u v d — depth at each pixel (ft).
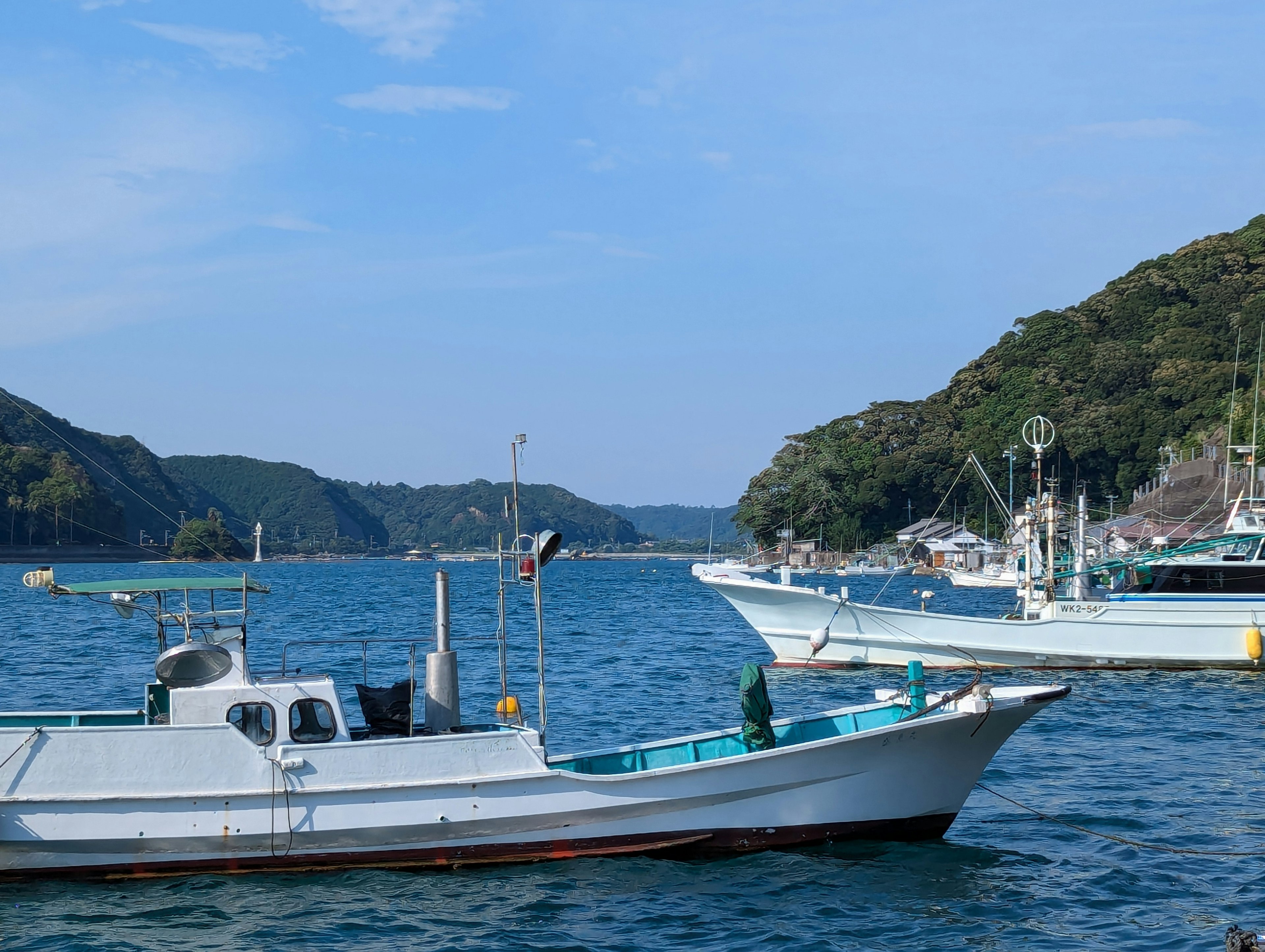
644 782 44.98
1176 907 41.75
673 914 40.57
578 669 111.45
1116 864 46.62
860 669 106.01
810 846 47.37
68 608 199.93
